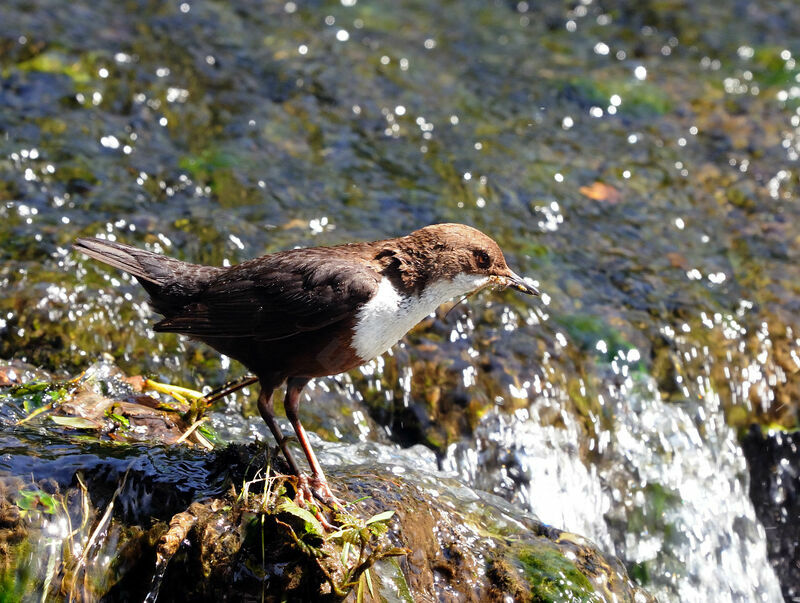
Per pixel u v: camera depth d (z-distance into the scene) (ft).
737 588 32.71
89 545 22.09
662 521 32.63
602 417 33.19
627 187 43.78
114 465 23.12
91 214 36.96
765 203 43.88
